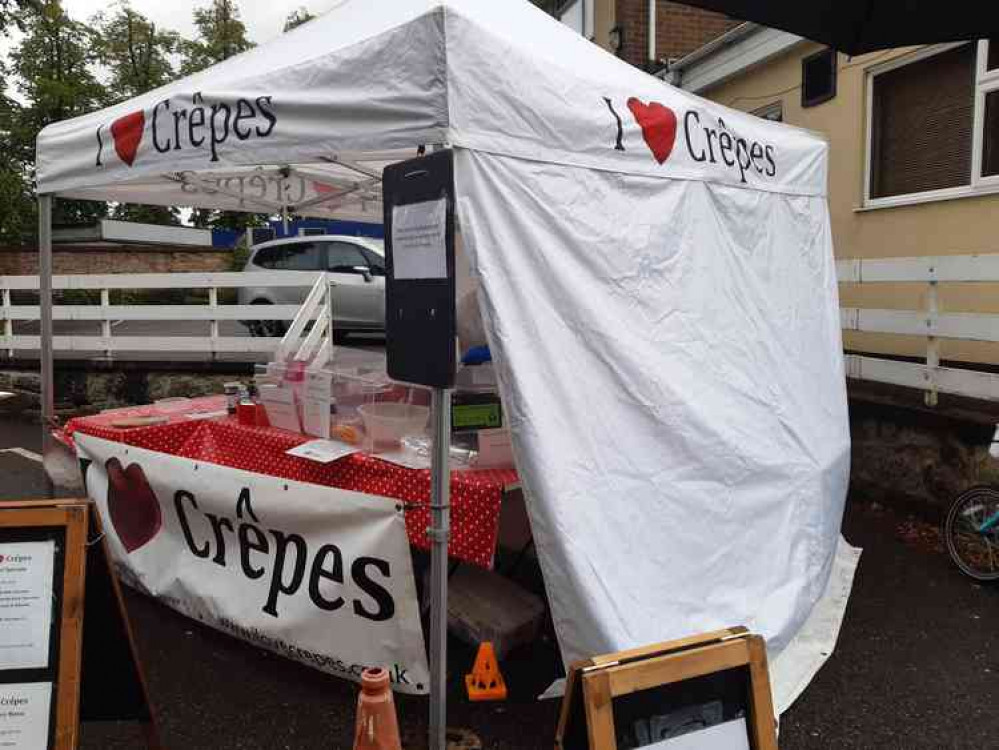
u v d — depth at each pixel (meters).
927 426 5.09
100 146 3.75
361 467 3.16
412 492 2.98
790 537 3.55
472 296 3.89
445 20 2.37
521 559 3.92
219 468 3.33
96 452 3.93
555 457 2.61
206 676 3.23
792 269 4.16
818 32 4.84
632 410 2.93
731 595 3.15
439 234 2.23
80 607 2.05
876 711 3.01
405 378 2.43
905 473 5.29
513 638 3.30
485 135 2.51
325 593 2.97
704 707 1.89
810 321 4.25
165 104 3.31
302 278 8.77
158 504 3.63
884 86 7.16
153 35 34.84
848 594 3.99
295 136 2.82
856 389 5.84
